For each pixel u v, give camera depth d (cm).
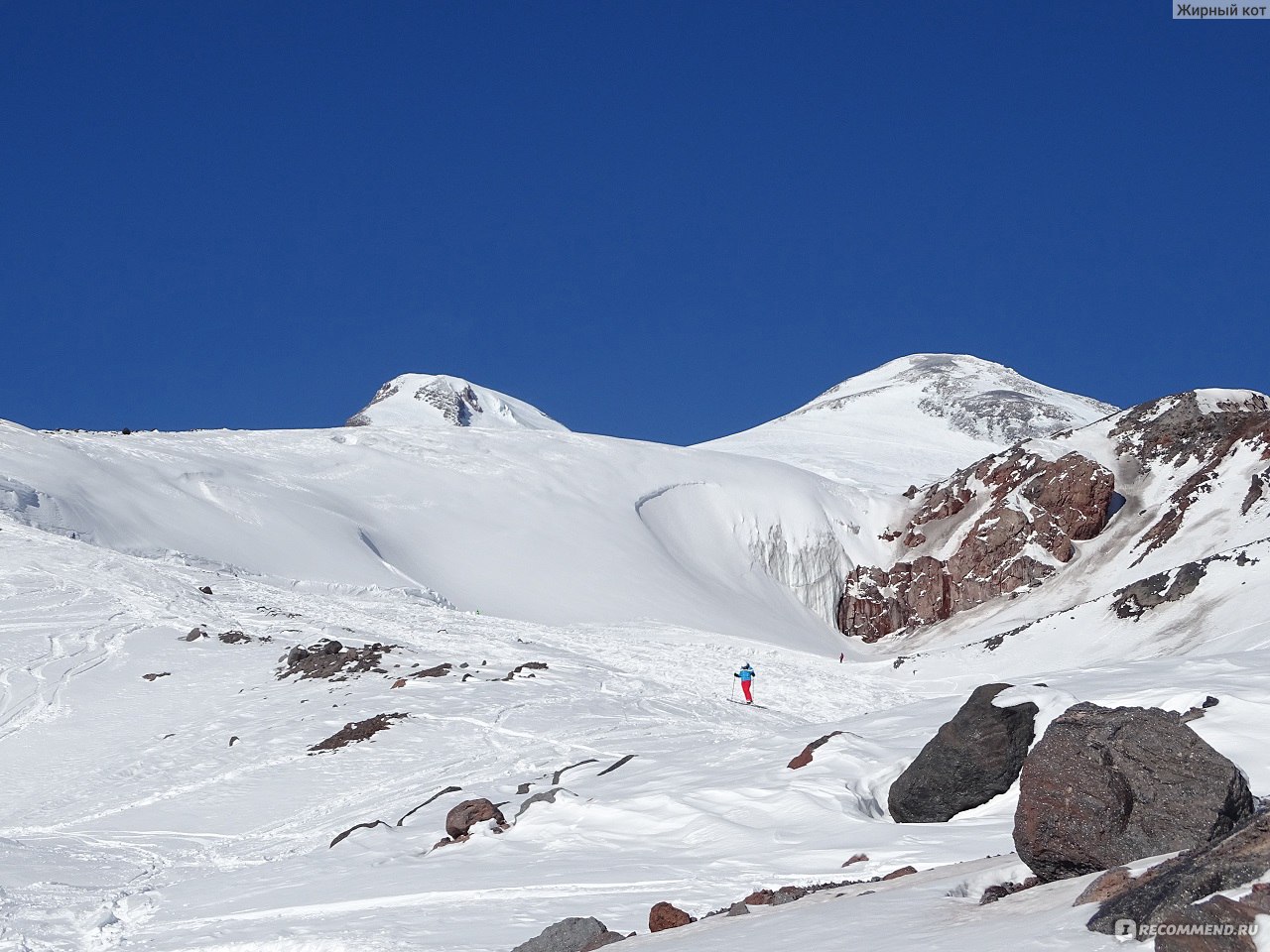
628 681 3425
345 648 3800
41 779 2759
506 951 1066
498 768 2327
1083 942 554
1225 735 1346
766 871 1234
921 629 7325
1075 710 867
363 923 1241
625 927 1087
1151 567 6294
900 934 682
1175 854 657
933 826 1324
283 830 2116
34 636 4100
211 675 3609
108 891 1703
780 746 1883
